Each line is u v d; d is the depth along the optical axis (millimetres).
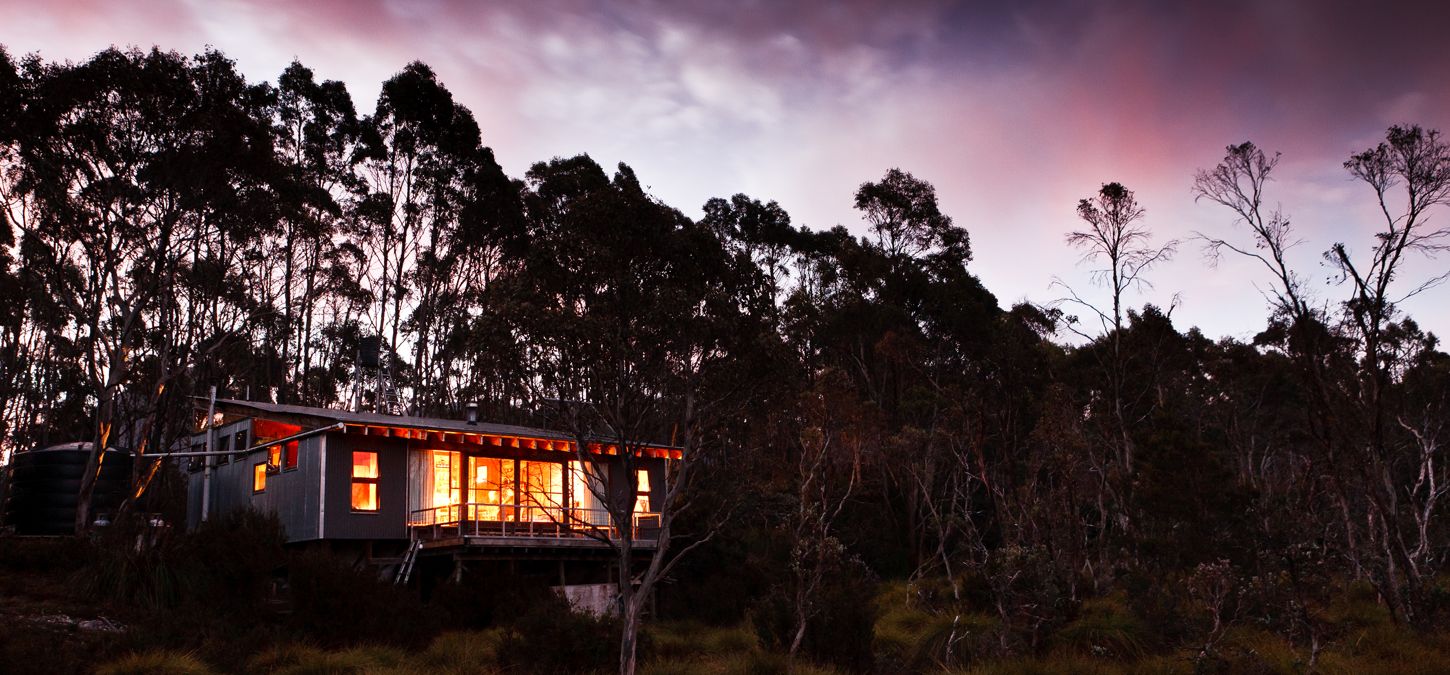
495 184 43062
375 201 43156
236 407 26672
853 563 24828
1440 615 17266
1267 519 17906
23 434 43375
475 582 20844
